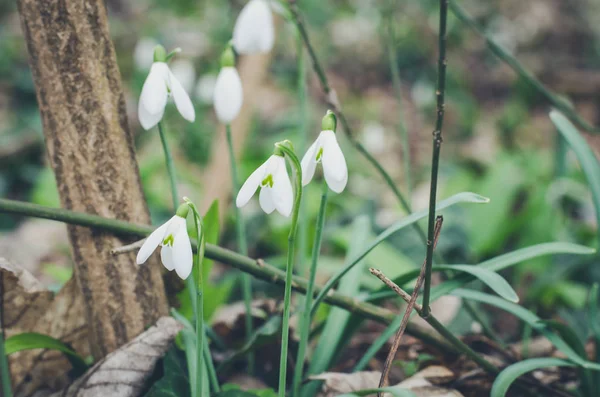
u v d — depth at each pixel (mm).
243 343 727
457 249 1102
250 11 543
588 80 2232
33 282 646
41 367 664
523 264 1022
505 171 1138
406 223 601
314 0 2512
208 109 1864
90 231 629
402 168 1658
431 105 2162
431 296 623
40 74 616
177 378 629
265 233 1128
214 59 1985
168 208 1347
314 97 2154
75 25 611
